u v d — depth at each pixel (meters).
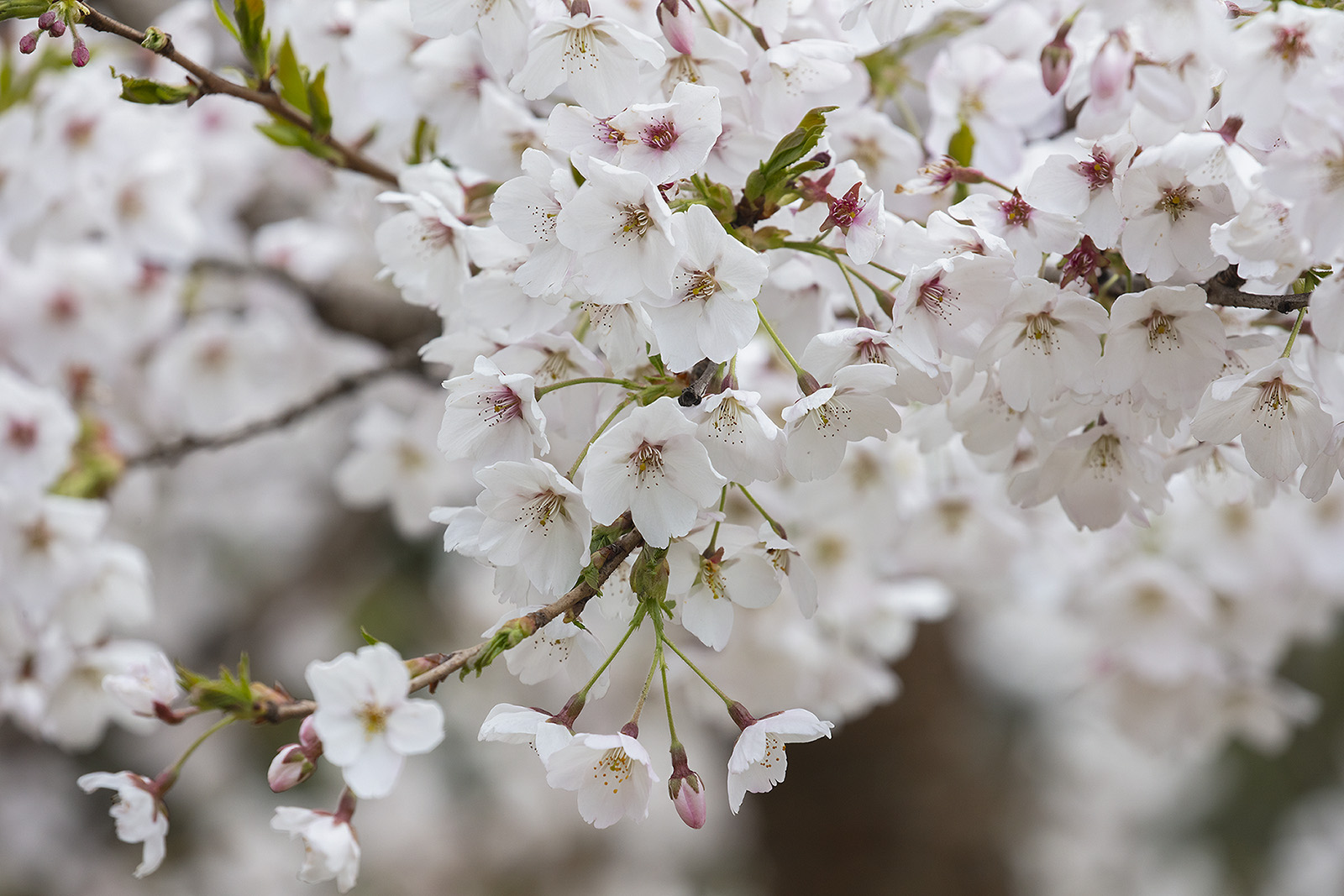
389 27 1.04
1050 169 0.92
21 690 1.12
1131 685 1.32
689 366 0.88
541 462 0.88
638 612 0.89
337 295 1.38
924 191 0.95
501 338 0.93
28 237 1.16
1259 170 0.89
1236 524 1.17
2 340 1.28
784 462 0.89
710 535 0.91
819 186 0.91
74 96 1.12
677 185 0.90
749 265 0.88
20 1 0.91
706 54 0.92
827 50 0.92
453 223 0.95
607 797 0.88
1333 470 0.92
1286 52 0.88
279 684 0.90
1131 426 0.94
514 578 0.90
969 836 1.80
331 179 1.29
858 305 0.91
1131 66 0.90
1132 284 0.94
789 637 1.14
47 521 1.11
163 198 1.20
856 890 1.77
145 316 1.33
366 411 1.53
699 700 1.17
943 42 1.07
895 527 1.11
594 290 0.88
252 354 1.43
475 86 1.03
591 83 0.90
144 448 1.35
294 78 1.01
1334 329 0.89
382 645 0.87
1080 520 0.97
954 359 0.95
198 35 1.16
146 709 0.90
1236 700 1.32
